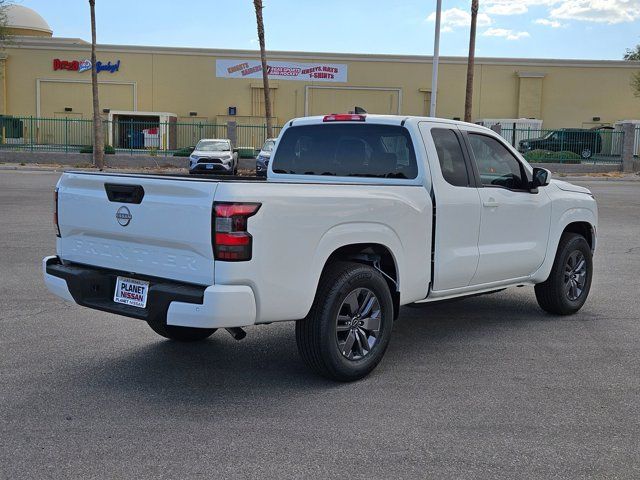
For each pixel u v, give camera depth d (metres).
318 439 4.14
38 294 7.84
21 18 57.88
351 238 4.96
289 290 4.61
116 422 4.37
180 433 4.21
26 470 3.71
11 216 14.62
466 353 5.95
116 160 35.88
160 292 4.52
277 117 49.88
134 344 6.08
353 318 5.11
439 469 3.77
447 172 5.83
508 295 8.38
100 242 5.06
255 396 4.86
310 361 5.01
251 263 4.39
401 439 4.15
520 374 5.39
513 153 6.60
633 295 8.30
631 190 25.66
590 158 36.88
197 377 5.25
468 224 5.93
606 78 50.12
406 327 6.84
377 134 5.89
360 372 5.15
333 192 4.86
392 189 5.30
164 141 40.94
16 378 5.16
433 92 28.66
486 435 4.23
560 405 4.74
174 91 49.41
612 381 5.24
